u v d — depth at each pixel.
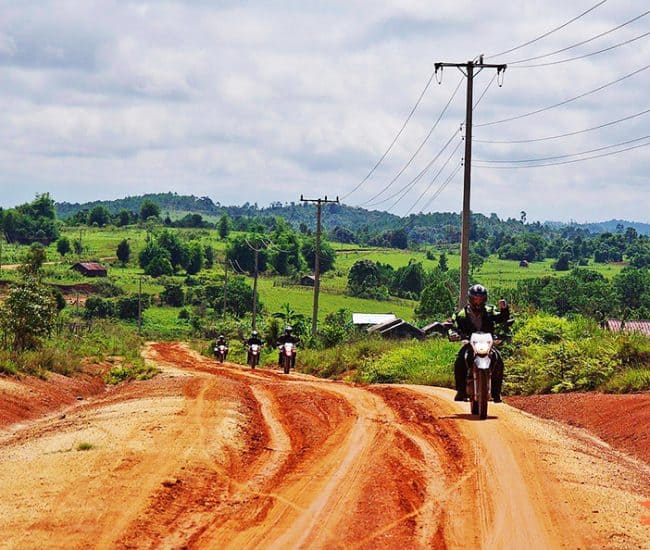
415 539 11.61
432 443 18.52
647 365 29.03
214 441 18.23
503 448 17.72
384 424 21.30
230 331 129.50
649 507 13.98
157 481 14.23
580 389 29.83
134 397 28.77
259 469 16.19
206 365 61.84
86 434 19.53
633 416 22.70
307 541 11.45
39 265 44.19
